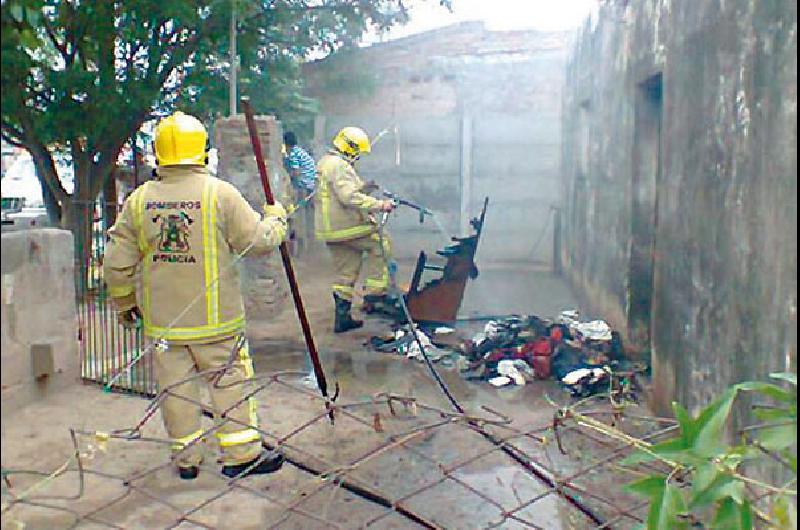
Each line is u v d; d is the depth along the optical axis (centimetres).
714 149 328
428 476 334
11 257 240
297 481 329
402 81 956
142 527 283
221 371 241
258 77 716
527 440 368
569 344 504
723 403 189
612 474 316
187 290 329
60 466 300
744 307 287
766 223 265
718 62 324
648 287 519
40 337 341
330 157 615
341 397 445
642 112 512
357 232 607
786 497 184
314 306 671
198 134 336
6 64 212
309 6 676
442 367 511
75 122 485
